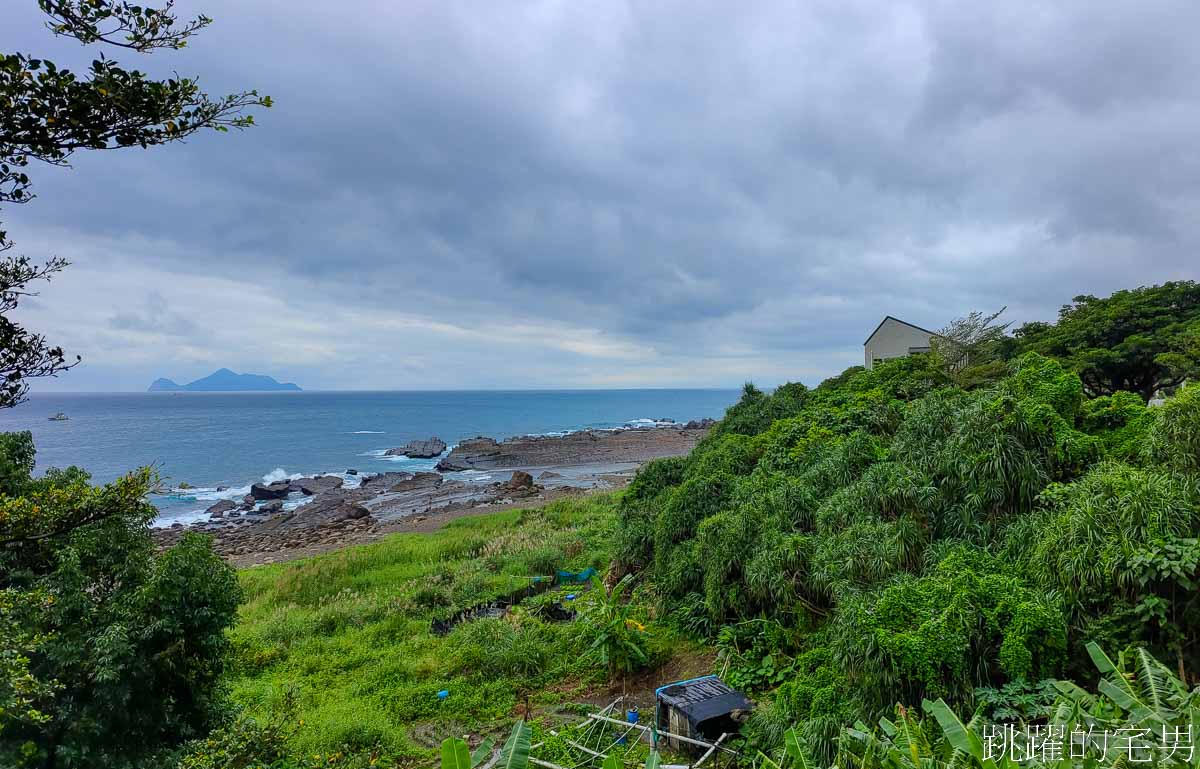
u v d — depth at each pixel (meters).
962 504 8.91
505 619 14.43
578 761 8.30
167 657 5.88
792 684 8.19
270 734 6.52
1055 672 6.23
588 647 11.91
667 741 8.66
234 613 6.73
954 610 6.59
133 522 6.63
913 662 6.33
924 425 10.41
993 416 9.33
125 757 5.52
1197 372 17.03
